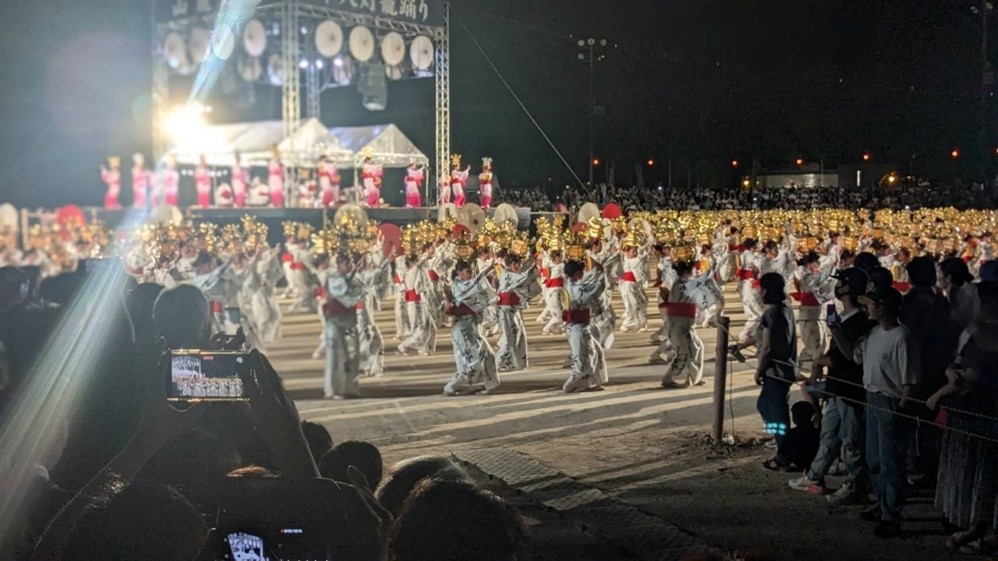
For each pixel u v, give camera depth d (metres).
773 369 8.51
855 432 7.47
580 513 7.30
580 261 12.35
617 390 12.46
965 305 8.76
